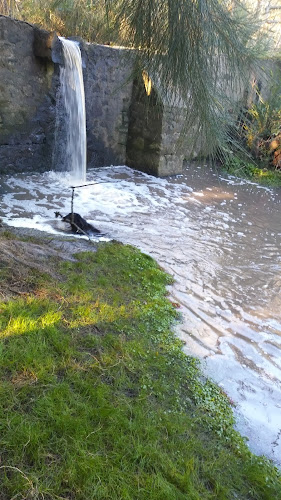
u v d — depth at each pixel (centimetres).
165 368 237
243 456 195
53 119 643
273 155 888
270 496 175
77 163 696
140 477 160
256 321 332
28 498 141
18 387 185
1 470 149
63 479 151
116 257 369
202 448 188
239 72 172
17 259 299
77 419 175
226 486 173
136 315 283
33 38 586
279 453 206
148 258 397
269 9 286
